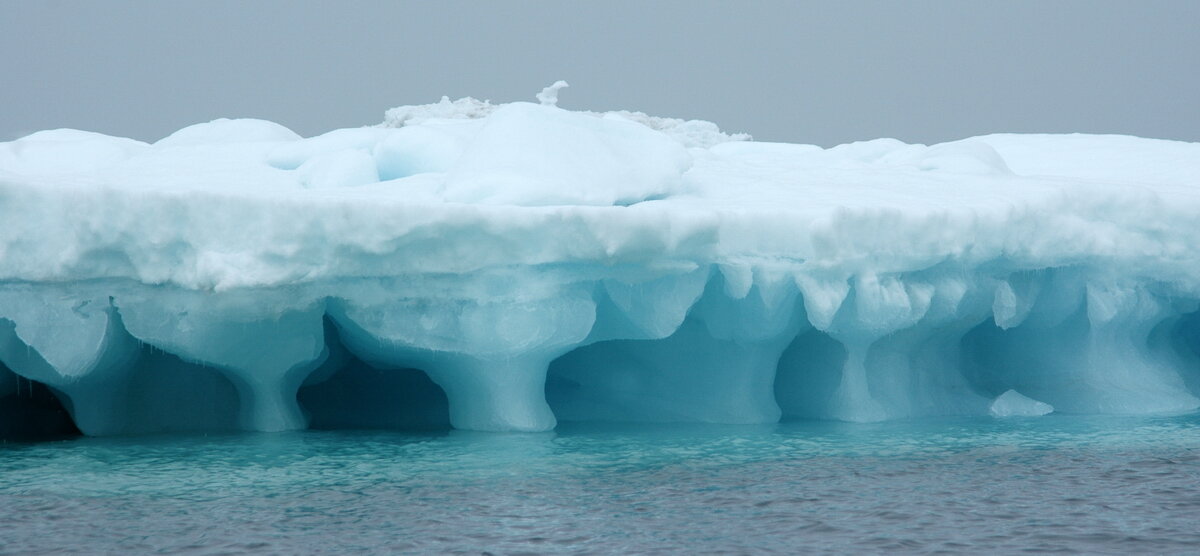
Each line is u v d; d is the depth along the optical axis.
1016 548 12.63
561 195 18.11
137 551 12.30
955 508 14.02
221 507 13.81
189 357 17.42
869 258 18.59
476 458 16.48
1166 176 26.47
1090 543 12.80
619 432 18.75
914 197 20.53
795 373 21.00
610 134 20.44
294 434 18.56
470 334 17.42
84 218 16.39
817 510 13.88
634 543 12.65
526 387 18.75
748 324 19.00
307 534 12.85
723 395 20.00
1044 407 21.22
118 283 16.73
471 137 21.83
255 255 16.47
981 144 25.00
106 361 17.48
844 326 19.19
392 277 17.05
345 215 16.50
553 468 15.88
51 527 13.05
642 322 18.19
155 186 18.72
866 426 19.55
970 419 20.50
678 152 20.72
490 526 13.17
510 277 17.22
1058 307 21.50
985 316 21.03
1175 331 24.41
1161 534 13.09
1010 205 19.84
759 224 18.16
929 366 21.50
